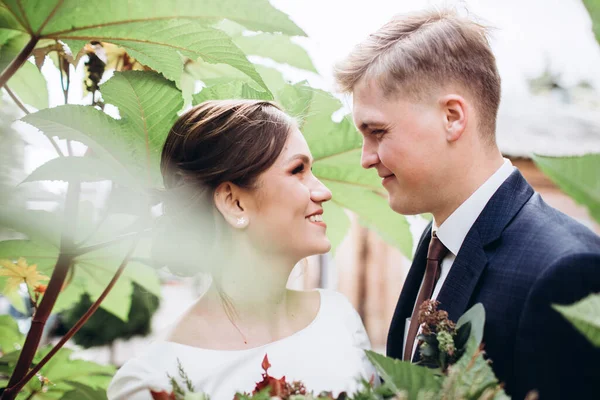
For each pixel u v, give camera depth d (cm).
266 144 133
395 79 146
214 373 123
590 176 44
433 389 80
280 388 92
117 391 124
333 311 149
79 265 142
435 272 150
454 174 146
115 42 108
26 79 133
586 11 45
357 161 162
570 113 697
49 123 113
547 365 110
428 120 145
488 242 133
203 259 138
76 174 113
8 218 106
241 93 153
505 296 122
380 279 666
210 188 136
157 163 138
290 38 151
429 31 148
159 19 102
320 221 139
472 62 146
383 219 170
